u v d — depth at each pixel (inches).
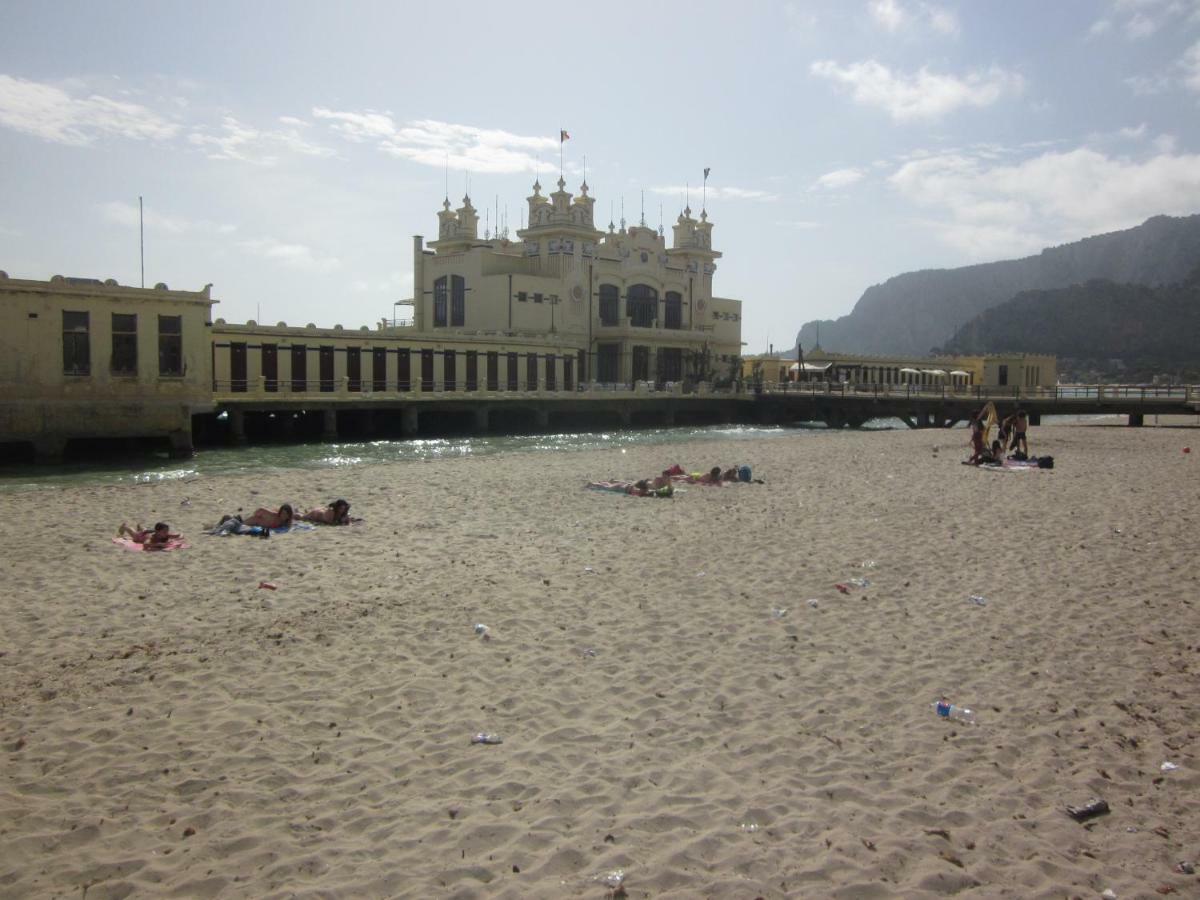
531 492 1047.6
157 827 287.3
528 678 419.2
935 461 1425.9
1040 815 295.4
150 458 1566.2
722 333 3681.1
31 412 1433.3
